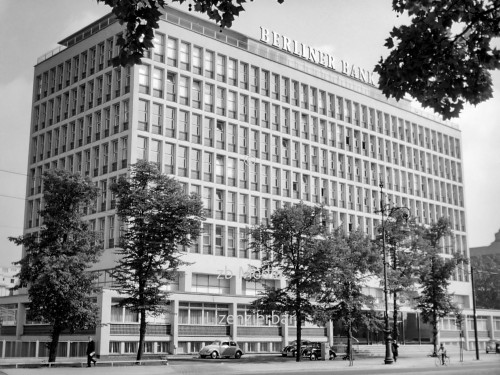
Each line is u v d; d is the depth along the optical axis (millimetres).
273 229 45719
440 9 7852
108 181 63625
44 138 73625
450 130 101688
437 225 59094
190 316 59969
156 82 64625
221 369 33469
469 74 7957
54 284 33438
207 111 68250
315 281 44156
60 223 35062
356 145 85062
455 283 94500
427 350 75312
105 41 67125
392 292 52344
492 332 94438
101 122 65688
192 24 69312
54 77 74375
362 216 83250
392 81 8062
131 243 38750
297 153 76875
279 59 77875
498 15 7762
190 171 65562
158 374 29891
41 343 58344
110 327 52312
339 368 35781
